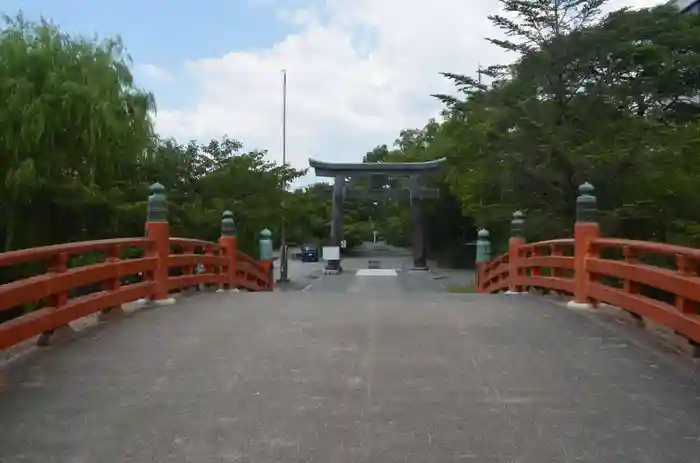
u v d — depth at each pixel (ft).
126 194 72.02
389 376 18.89
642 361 20.54
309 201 132.87
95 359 20.74
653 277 23.57
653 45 61.57
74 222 65.51
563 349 22.09
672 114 67.36
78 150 60.13
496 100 62.64
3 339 18.94
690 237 51.75
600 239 30.35
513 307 31.09
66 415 15.84
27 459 13.37
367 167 135.54
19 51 58.18
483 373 19.22
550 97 62.95
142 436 14.52
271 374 19.10
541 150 55.11
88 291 54.75
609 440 14.24
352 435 14.51
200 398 17.01
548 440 14.24
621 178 54.44
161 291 32.71
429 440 14.24
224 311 29.86
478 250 64.59
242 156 97.55
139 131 65.05
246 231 91.71
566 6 62.23
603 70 63.16
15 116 55.42
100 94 59.82
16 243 60.08
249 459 13.30
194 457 13.42
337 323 26.48
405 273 135.95
